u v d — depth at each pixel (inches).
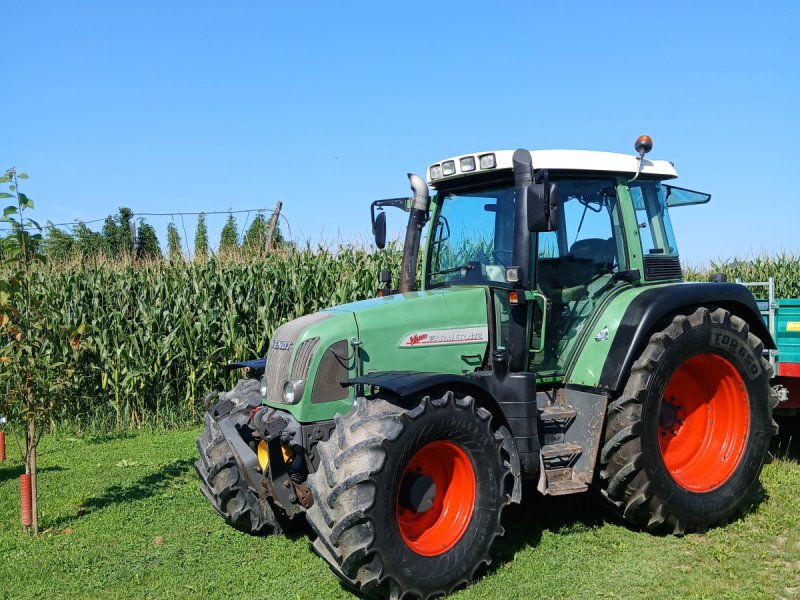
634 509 181.2
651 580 159.8
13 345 199.0
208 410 200.7
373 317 174.6
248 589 163.5
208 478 194.7
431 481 162.2
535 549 179.0
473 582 160.6
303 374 168.6
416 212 213.8
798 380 246.4
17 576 172.1
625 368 177.8
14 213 199.8
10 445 323.9
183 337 363.9
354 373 171.5
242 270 380.2
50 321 359.6
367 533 145.0
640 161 197.3
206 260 385.1
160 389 368.5
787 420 277.3
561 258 191.9
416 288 214.5
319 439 167.5
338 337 170.7
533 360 187.0
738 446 197.2
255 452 187.3
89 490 245.8
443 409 156.1
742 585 156.6
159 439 331.3
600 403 180.7
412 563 149.8
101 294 381.4
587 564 169.3
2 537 200.7
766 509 202.4
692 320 188.7
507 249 189.5
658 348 181.3
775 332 250.5
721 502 189.3
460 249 202.1
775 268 545.0
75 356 215.6
